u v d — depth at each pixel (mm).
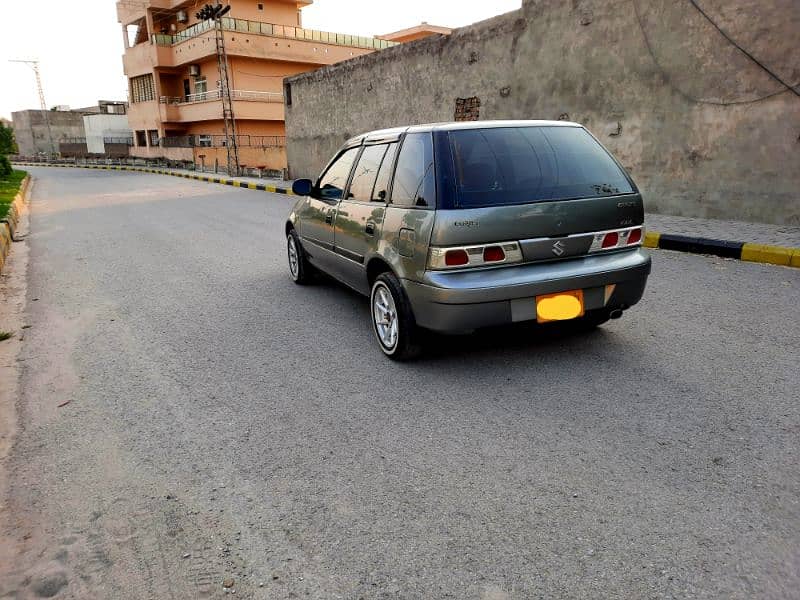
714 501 2537
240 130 36062
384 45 40156
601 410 3406
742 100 8305
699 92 8797
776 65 7840
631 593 2062
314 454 3098
